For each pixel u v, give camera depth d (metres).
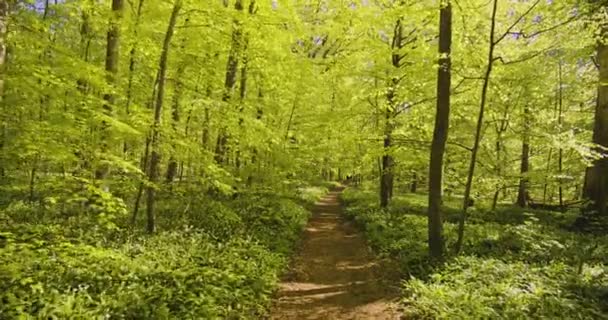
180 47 14.62
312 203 25.02
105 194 8.51
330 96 23.14
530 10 9.95
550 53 16.28
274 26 13.24
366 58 16.23
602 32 12.09
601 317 6.81
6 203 14.73
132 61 14.00
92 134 10.54
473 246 11.65
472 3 10.82
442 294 7.66
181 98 14.48
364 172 21.89
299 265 11.25
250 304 7.58
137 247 9.52
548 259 10.20
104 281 7.00
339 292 9.18
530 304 7.08
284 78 17.30
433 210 10.49
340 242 14.65
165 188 13.81
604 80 13.61
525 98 17.72
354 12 14.54
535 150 24.48
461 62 11.23
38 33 10.55
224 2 15.88
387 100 15.30
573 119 21.39
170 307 6.47
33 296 5.89
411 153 15.34
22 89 10.23
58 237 8.97
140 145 15.01
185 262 8.76
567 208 21.33
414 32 17.25
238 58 14.88
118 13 11.17
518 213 18.89
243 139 14.80
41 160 14.07
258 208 16.12
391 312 7.85
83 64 9.86
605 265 9.84
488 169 19.64
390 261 11.29
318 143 21.06
